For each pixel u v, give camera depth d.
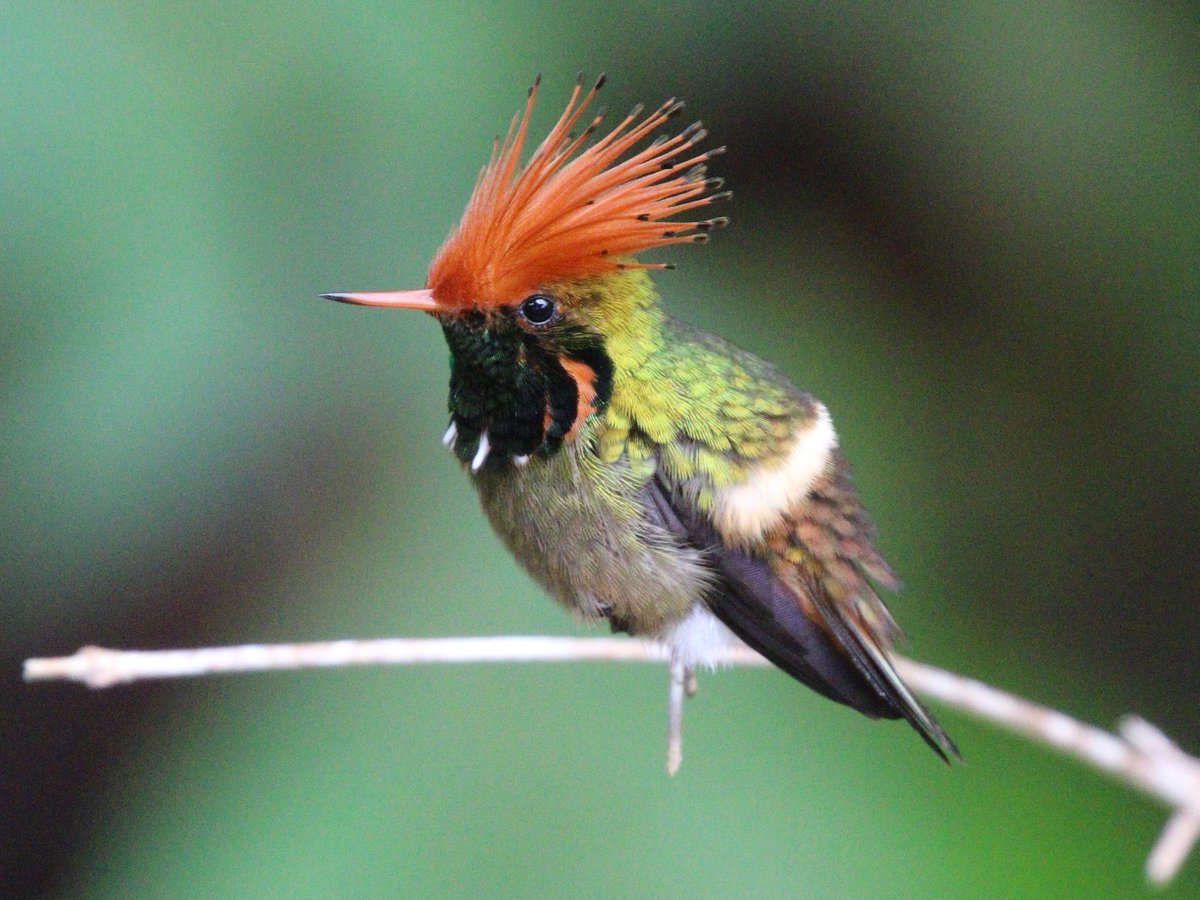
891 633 1.66
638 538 1.65
